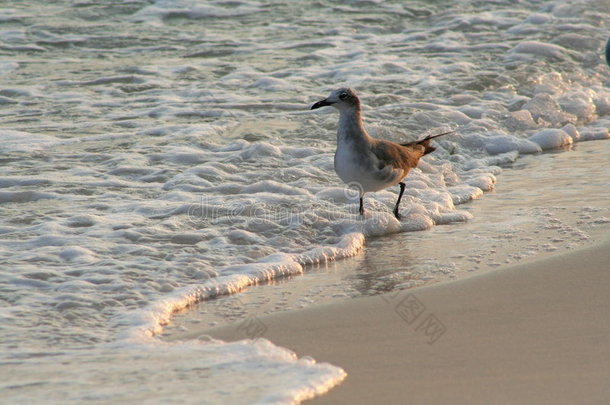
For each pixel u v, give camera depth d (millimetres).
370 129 17375
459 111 18750
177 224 12328
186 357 7871
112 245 11398
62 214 12797
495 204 13523
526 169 15766
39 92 20219
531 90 20656
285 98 19812
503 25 25766
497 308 9031
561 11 26656
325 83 20984
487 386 7164
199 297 9844
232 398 6828
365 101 19391
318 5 28156
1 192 13742
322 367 7527
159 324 9039
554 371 7426
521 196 13883
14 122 18000
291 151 16172
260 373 7402
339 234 12219
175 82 21109
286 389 6992
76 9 27453
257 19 26969
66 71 22062
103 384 7172
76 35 25219
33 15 26766
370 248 11703
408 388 7176
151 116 18531
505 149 17000
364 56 23141
